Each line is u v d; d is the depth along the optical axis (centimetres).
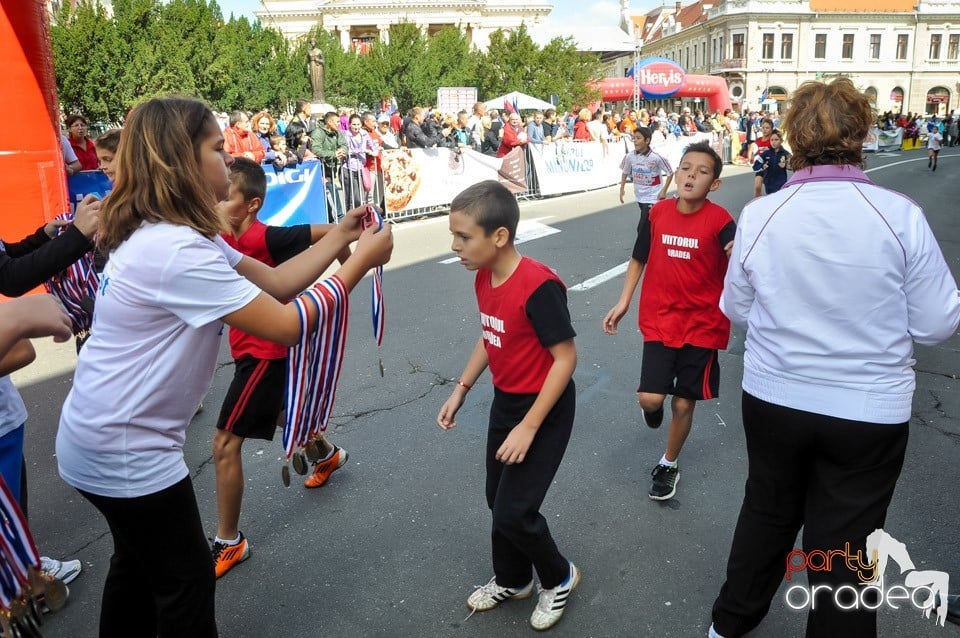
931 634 240
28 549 152
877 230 176
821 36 6394
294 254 281
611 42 4294
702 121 2366
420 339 554
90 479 177
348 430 405
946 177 1909
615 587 269
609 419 411
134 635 205
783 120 194
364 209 220
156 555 186
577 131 1669
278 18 6169
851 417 182
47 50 657
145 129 166
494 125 1484
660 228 308
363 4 5894
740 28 6394
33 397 468
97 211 207
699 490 335
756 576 215
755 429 202
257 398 275
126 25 2070
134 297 168
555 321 220
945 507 314
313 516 322
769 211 193
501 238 220
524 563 254
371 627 252
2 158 624
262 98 2764
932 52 6419
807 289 184
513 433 223
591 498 330
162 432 180
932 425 397
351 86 3322
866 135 184
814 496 193
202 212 174
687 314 307
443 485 346
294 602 266
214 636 198
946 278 180
